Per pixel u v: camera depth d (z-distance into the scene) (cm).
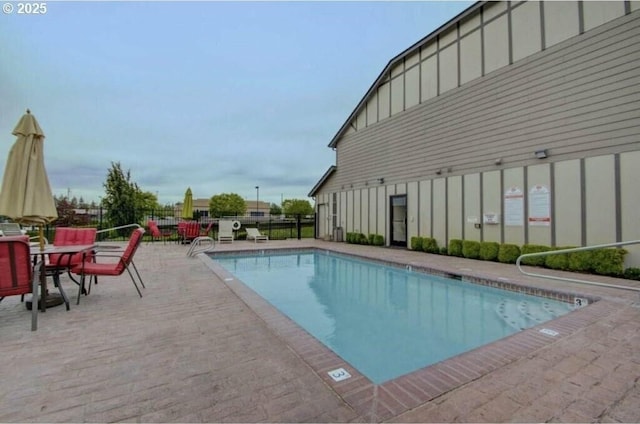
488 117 853
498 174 827
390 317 491
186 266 715
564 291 492
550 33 721
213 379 223
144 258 844
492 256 810
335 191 1538
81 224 1520
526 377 229
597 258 621
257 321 347
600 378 228
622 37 609
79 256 482
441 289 653
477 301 568
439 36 1002
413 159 1098
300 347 274
